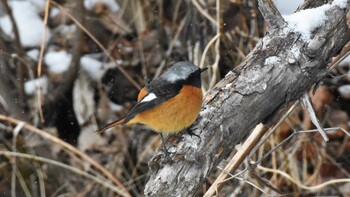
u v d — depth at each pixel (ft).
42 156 38.06
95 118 40.96
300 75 21.68
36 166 37.11
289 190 33.81
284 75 21.63
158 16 40.60
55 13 43.52
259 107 21.86
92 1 42.93
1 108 39.04
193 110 22.74
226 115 21.75
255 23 35.73
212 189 23.36
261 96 21.70
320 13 22.02
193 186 20.92
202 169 21.16
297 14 22.48
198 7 33.88
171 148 21.42
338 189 34.76
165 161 21.12
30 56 41.75
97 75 41.63
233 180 32.94
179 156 21.04
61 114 41.27
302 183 34.01
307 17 22.11
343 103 36.63
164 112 24.25
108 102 41.14
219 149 21.74
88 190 37.63
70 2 42.34
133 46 41.88
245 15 36.27
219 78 35.04
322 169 35.50
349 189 34.53
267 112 22.27
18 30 39.86
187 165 21.01
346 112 36.65
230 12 37.01
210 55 36.70
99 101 41.27
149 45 41.47
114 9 42.93
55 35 42.80
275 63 21.71
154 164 21.44
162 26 40.34
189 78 24.54
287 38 21.98
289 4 37.91
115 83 41.50
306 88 22.24
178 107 23.62
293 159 33.71
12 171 36.58
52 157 38.34
